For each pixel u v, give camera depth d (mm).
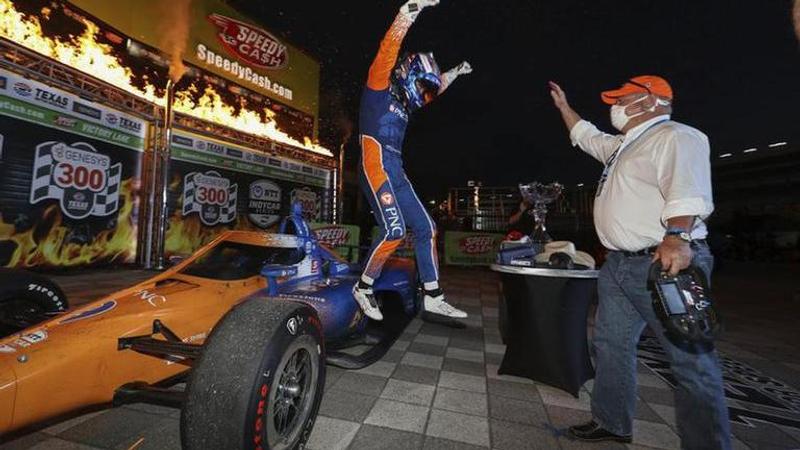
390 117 2469
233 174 11883
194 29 11336
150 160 9469
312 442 2119
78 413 2006
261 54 13711
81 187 8102
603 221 2148
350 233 10930
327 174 16141
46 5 7734
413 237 2719
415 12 2186
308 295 3064
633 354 2178
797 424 2561
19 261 7199
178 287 2617
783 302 8062
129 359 2020
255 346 1631
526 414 2508
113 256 8742
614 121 2246
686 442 1840
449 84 2812
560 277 2797
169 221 10000
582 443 2193
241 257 3098
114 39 9195
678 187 1666
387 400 2660
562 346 2838
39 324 2023
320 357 2074
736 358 4121
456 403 2639
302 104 15688
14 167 7066
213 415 1528
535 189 3752
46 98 7449
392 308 4797
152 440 2076
